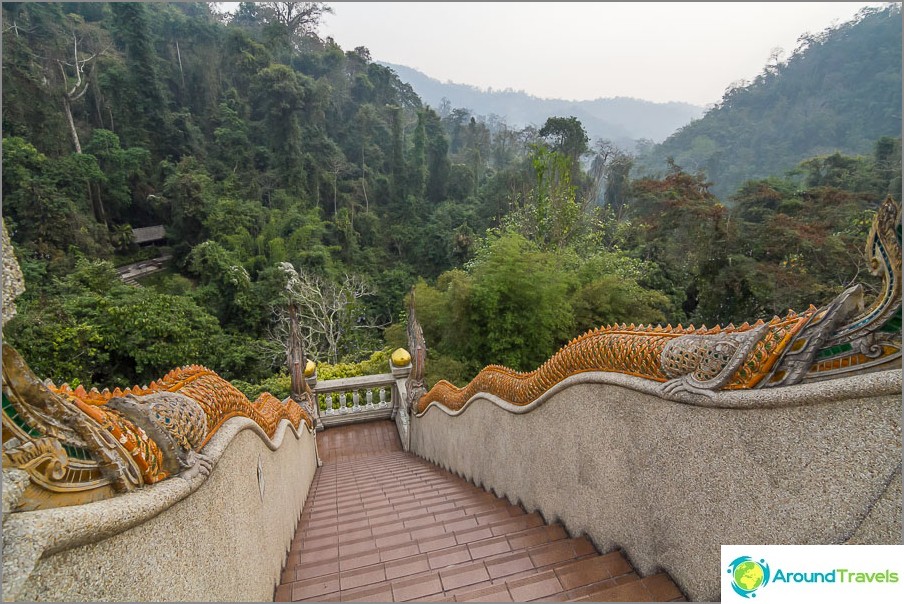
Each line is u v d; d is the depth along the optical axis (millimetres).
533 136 65500
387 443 9367
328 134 52750
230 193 35406
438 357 10578
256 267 29672
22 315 12094
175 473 1688
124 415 1552
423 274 41250
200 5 58812
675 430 2248
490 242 14117
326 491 5938
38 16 32031
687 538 2205
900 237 1465
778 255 16812
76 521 1087
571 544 3064
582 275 12258
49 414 1159
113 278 18719
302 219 34375
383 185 49250
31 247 22359
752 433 1861
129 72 35656
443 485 5543
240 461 2504
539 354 9711
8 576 912
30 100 27609
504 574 2807
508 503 4395
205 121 42625
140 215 35094
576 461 3203
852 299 1612
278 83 40000
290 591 2938
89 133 32562
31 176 25125
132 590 1342
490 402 4770
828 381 1631
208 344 16562
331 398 10008
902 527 1467
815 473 1662
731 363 1902
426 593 2676
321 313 23531
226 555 2139
